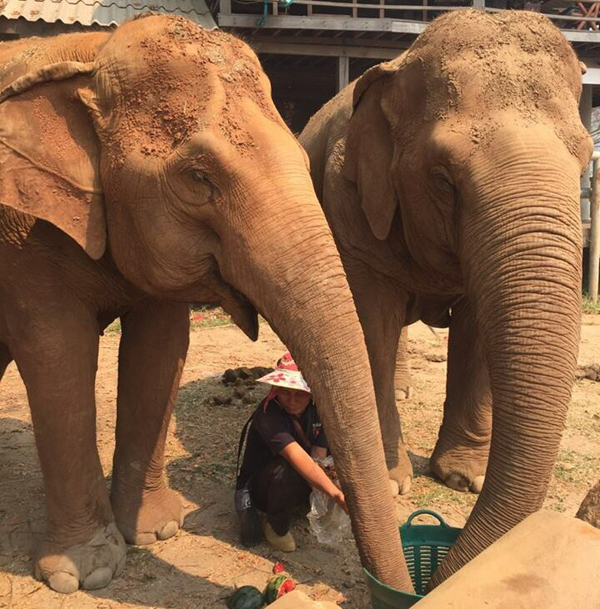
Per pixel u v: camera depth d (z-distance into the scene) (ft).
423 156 10.96
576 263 9.12
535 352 8.68
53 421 9.75
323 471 10.29
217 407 17.29
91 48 9.07
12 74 9.51
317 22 32.17
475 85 10.51
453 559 8.45
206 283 8.55
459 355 13.46
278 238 7.54
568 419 16.94
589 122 38.60
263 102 8.30
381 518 7.55
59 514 10.08
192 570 10.39
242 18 31.58
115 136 8.36
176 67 8.15
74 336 9.69
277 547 10.95
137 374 10.96
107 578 9.95
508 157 9.76
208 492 12.90
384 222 12.23
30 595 9.73
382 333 13.21
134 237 8.60
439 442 13.89
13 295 9.48
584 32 34.86
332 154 13.82
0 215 9.14
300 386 10.33
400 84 11.67
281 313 7.54
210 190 7.93
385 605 7.78
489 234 9.59
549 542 5.32
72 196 8.63
